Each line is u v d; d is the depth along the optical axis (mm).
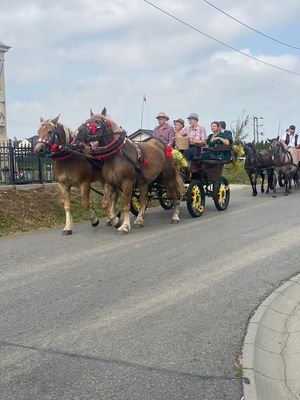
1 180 12461
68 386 3674
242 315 5102
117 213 10305
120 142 8922
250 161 15977
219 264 7059
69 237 9164
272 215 11445
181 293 5793
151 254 7684
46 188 12836
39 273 6688
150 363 4031
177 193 10562
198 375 3828
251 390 3574
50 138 8734
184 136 11500
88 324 4863
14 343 4434
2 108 18500
